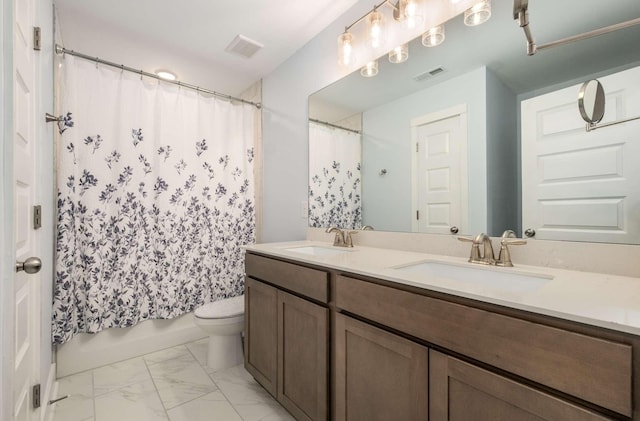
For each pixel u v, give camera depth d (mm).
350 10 1731
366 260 1220
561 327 601
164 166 2105
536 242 1088
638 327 510
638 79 901
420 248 1453
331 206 1915
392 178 1582
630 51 917
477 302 729
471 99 1272
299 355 1289
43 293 1323
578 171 1001
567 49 1030
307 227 2088
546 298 676
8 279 744
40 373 1250
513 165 1149
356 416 1030
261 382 1544
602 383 544
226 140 2416
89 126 1814
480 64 1245
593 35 875
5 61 744
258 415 1436
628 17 927
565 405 581
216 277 2357
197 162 2262
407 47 1494
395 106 1559
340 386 1091
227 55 2164
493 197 1202
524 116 1123
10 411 743
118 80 1941
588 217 981
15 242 780
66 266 1691
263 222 2523
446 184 1359
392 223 1583
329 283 1159
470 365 725
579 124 1001
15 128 788
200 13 1717
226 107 2420
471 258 1151
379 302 950
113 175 1910
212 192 2336
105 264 1869
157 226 2084
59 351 1760
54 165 1652
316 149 2010
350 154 1794
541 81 1086
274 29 1895
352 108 1770
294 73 2166
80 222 1785
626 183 914
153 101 2082
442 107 1374
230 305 1985
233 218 2447
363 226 1729
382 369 944
